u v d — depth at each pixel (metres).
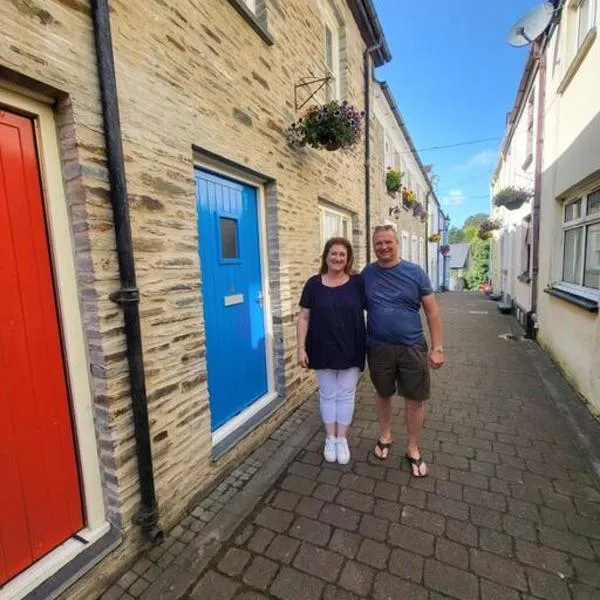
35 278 1.51
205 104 2.28
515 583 1.63
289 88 3.38
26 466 1.51
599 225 3.59
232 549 1.87
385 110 7.92
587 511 2.07
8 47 1.28
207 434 2.32
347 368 2.51
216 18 2.37
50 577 1.53
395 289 2.39
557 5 4.58
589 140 3.49
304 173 3.72
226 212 2.75
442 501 2.19
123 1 1.72
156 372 1.95
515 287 8.94
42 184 1.52
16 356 1.46
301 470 2.55
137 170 1.81
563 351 4.35
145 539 1.87
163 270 1.98
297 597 1.60
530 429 3.03
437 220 22.09
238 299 2.90
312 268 3.94
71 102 1.50
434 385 4.13
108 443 1.71
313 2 3.94
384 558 1.79
